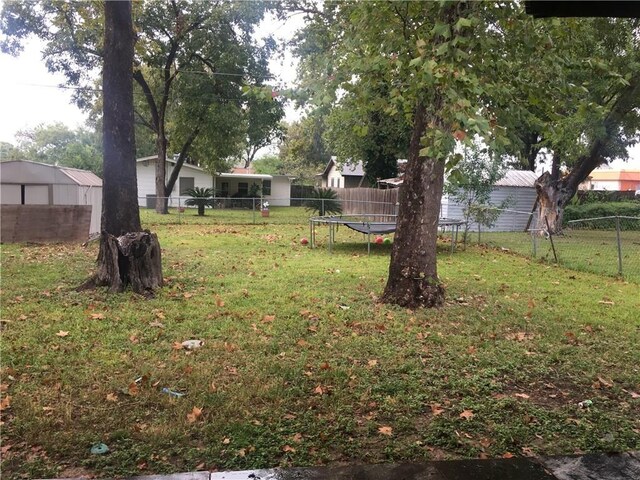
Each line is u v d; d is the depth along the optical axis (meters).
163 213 26.05
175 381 4.05
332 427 3.35
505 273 9.91
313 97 4.70
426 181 6.57
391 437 3.26
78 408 3.55
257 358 4.60
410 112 6.39
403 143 26.00
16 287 7.40
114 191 7.51
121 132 7.47
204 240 14.35
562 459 3.07
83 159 41.25
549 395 4.05
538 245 15.19
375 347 5.00
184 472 2.80
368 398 3.81
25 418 3.35
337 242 14.41
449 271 9.88
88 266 9.37
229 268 9.55
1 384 3.88
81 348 4.77
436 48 3.80
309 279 8.55
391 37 4.65
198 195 28.75
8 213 13.27
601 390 4.19
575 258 12.43
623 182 61.69
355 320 5.95
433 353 4.90
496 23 4.67
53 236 13.53
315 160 60.81
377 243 14.08
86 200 16.09
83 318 5.78
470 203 14.94
